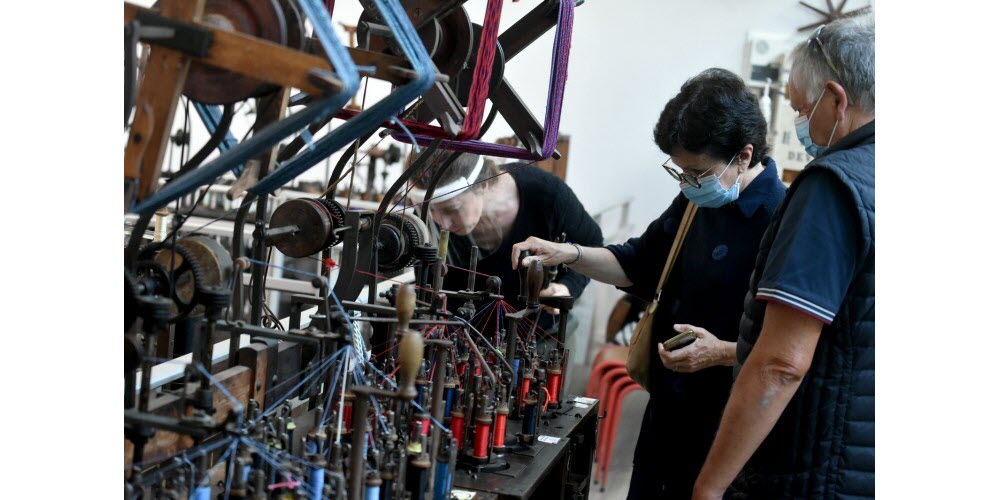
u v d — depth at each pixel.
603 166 5.21
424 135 2.10
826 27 1.81
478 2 4.99
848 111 1.77
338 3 5.13
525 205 3.21
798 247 1.66
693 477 2.62
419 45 1.53
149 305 1.42
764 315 1.82
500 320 2.71
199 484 1.32
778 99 4.86
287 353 2.02
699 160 2.34
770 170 2.52
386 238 2.40
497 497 1.78
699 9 4.98
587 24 5.12
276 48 1.25
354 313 2.15
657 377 2.76
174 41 1.25
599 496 4.68
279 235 2.09
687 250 2.68
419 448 1.55
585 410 2.58
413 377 1.34
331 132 1.53
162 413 1.54
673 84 5.08
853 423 1.75
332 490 1.43
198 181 1.32
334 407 1.80
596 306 5.05
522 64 5.23
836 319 1.72
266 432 1.53
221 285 1.80
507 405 2.02
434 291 2.27
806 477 1.77
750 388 1.71
